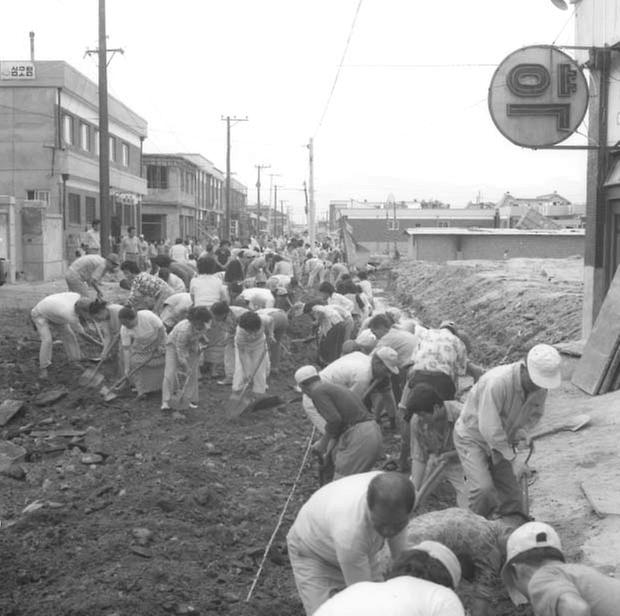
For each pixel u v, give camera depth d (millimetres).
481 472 6215
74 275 15273
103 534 6910
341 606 3342
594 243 13836
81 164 37594
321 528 4543
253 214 118125
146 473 8516
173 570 6273
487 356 16047
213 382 13094
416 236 43438
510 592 4219
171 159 64312
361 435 6957
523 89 13062
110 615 5496
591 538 6395
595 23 13781
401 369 9586
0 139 35219
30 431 10586
